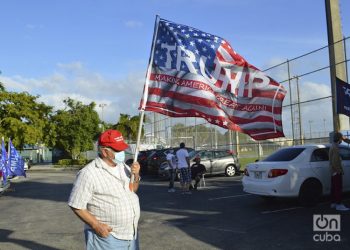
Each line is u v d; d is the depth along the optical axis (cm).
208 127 2930
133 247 431
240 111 560
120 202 416
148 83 532
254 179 1157
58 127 5644
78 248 806
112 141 417
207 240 813
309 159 1131
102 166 418
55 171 4134
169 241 820
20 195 1812
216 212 1110
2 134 4175
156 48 549
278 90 565
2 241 892
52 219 1139
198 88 546
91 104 5862
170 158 1683
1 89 4403
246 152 2491
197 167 1677
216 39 567
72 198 408
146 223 1009
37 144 5072
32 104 4572
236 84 562
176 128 3466
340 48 1562
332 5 1581
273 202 1225
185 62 551
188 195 1508
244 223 948
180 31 560
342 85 1093
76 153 5834
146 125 4453
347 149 1223
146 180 2366
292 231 848
